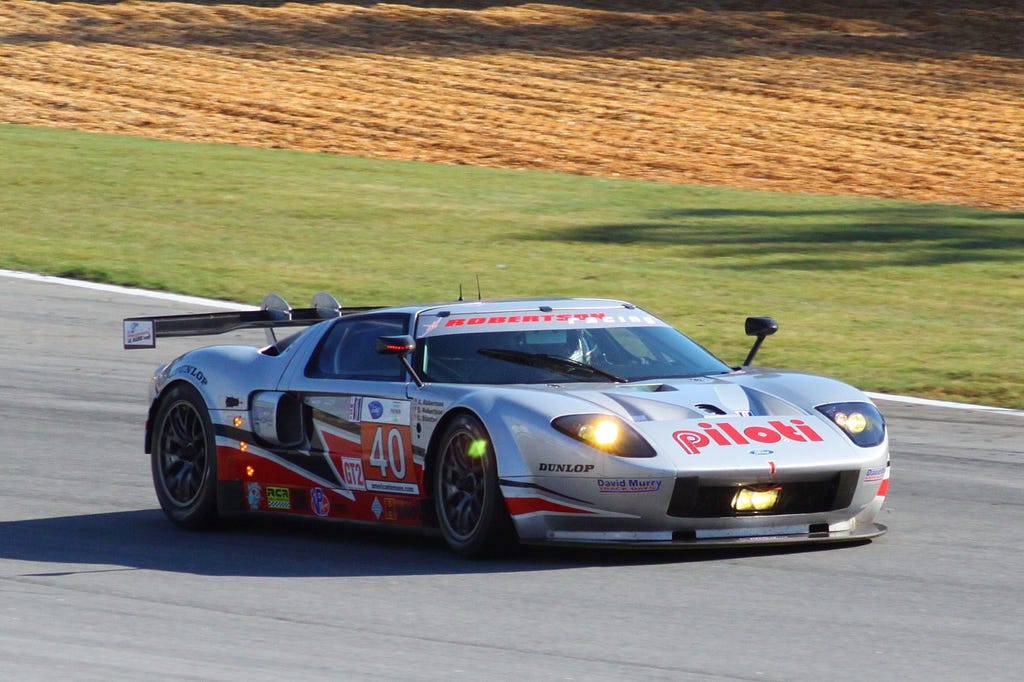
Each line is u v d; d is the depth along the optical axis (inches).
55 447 1518.2
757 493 967.6
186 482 1199.6
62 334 2158.0
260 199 3309.5
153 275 2571.4
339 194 3395.7
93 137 4077.3
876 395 1764.3
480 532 987.3
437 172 3759.8
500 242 2906.0
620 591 912.3
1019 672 737.0
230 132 4298.7
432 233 2989.7
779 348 2026.3
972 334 2143.2
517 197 3427.7
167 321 1250.6
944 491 1270.9
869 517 1032.2
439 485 1021.8
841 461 986.7
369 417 1076.5
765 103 4904.0
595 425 957.2
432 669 748.6
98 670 754.8
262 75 5083.7
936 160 4188.0
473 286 2471.7
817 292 2475.4
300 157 3900.1
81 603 909.2
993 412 1667.1
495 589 923.4
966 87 5182.1
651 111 4741.6
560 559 1003.9
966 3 6501.0
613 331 1118.4
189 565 1029.8
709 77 5251.0
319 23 5949.8
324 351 1153.4
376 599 906.7
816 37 5905.5
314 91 4874.5
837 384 1071.6
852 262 2751.0
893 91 5108.3
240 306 2336.4
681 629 824.3
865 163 4121.6
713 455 958.4
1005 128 4621.1
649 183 3700.8
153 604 904.3
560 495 956.0
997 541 1069.1
